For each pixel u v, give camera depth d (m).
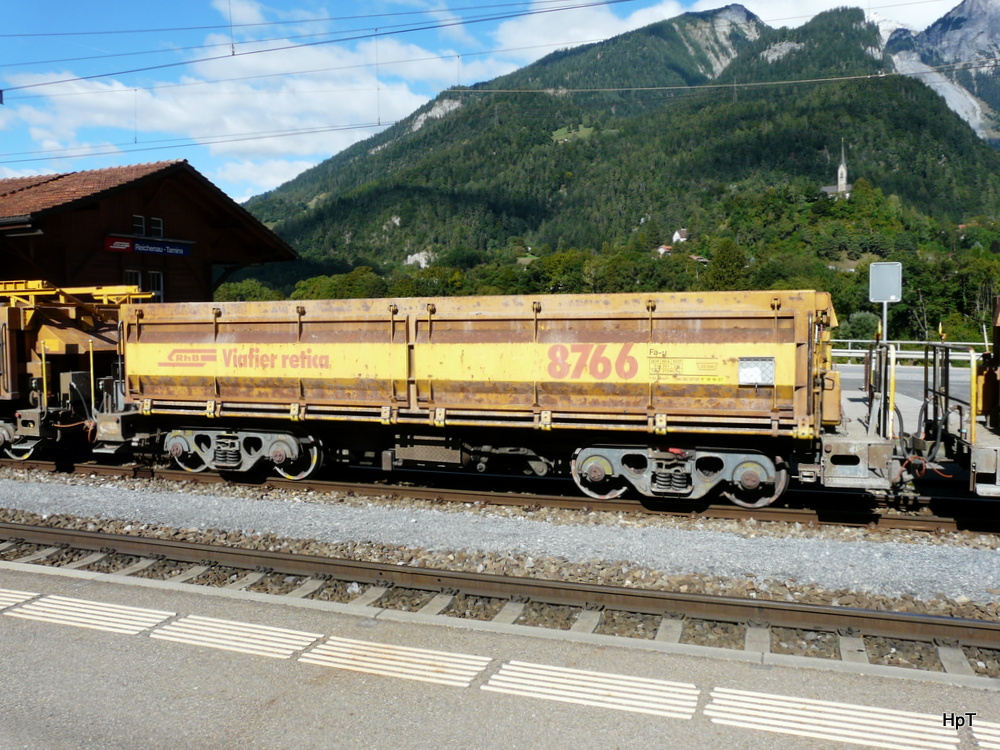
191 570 7.83
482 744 4.59
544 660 5.64
